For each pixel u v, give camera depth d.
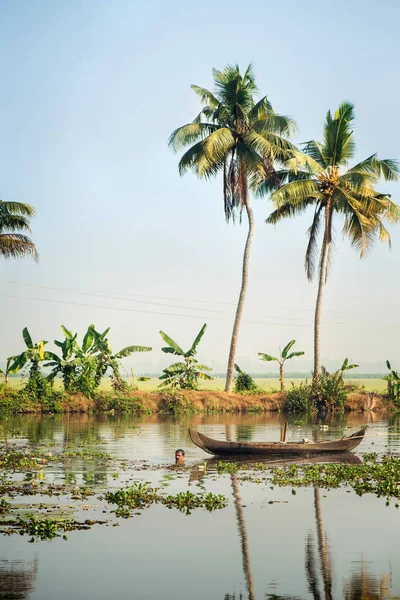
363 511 14.36
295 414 44.50
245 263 45.31
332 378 45.53
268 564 10.84
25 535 12.22
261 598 9.39
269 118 42.31
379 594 9.57
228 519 13.57
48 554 11.20
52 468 19.81
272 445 22.94
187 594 9.52
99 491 16.20
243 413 44.97
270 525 13.14
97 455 22.75
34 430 31.92
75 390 45.22
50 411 43.75
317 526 13.11
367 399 49.00
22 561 10.84
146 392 47.00
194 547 11.66
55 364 46.62
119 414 43.47
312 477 18.41
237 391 53.00
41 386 44.38
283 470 19.77
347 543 11.98
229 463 20.89
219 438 28.55
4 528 12.62
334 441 23.61
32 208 40.91
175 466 20.52
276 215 45.56
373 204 42.19
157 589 9.70
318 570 10.56
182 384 48.53
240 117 43.66
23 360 44.84
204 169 40.72
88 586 9.80
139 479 18.05
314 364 45.78
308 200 44.91
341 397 44.88
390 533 12.64
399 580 10.14
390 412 48.03
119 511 13.99
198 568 10.62
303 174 44.78
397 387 49.66
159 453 23.52
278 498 15.70
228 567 10.68
